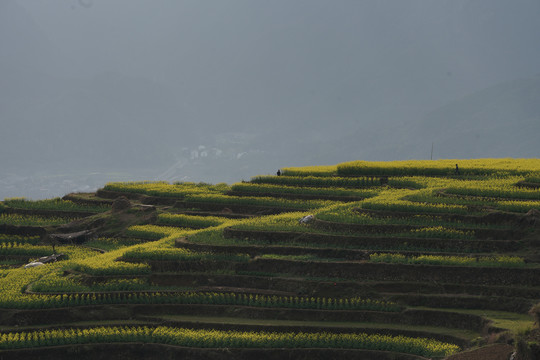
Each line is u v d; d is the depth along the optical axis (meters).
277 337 43.03
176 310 48.94
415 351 40.03
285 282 50.06
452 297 45.12
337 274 49.88
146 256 56.19
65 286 52.47
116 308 49.44
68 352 44.34
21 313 48.69
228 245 56.44
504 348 34.75
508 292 44.66
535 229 50.31
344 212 59.88
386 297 46.59
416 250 51.09
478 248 50.09
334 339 42.34
